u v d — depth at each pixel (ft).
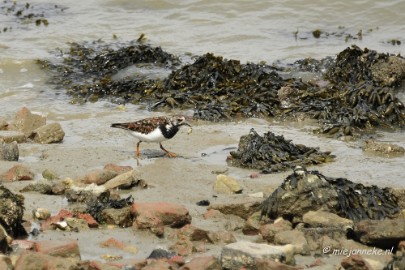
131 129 49.42
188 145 52.60
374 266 31.58
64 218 37.40
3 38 79.87
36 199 41.11
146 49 73.10
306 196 37.86
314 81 67.72
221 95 63.57
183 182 44.73
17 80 70.18
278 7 85.20
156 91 65.67
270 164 48.39
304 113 60.03
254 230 36.96
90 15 86.53
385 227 34.71
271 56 75.05
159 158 49.39
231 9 85.66
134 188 43.45
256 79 65.87
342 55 68.95
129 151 51.03
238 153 49.39
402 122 59.26
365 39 79.30
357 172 47.34
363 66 67.31
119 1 89.51
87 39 80.59
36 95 66.59
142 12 86.79
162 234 36.22
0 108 62.90
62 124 58.44
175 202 41.32
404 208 40.24
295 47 77.46
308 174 38.58
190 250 34.09
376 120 58.75
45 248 32.71
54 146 52.06
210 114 59.47
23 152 50.78
